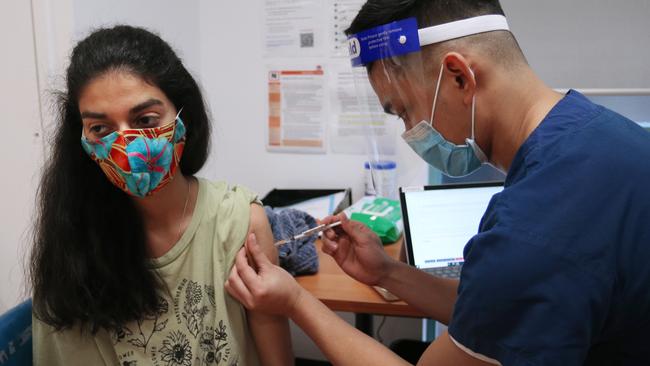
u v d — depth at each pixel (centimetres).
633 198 59
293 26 194
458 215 141
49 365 96
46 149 141
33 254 97
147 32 90
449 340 68
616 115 68
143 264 94
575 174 60
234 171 214
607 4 154
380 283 109
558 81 163
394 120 98
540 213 60
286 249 126
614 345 65
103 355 94
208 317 94
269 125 205
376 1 78
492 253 61
